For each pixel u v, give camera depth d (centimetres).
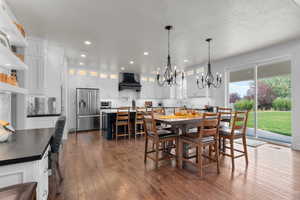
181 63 567
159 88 799
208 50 421
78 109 581
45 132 186
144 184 210
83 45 379
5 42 159
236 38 346
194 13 246
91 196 184
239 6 229
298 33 323
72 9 231
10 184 98
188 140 251
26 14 243
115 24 279
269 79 425
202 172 245
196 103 632
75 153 336
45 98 367
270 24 284
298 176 229
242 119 270
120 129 497
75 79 594
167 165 275
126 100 731
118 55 461
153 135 274
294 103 356
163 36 332
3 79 156
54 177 190
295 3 221
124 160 296
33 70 337
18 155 101
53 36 327
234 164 274
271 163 277
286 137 398
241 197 180
